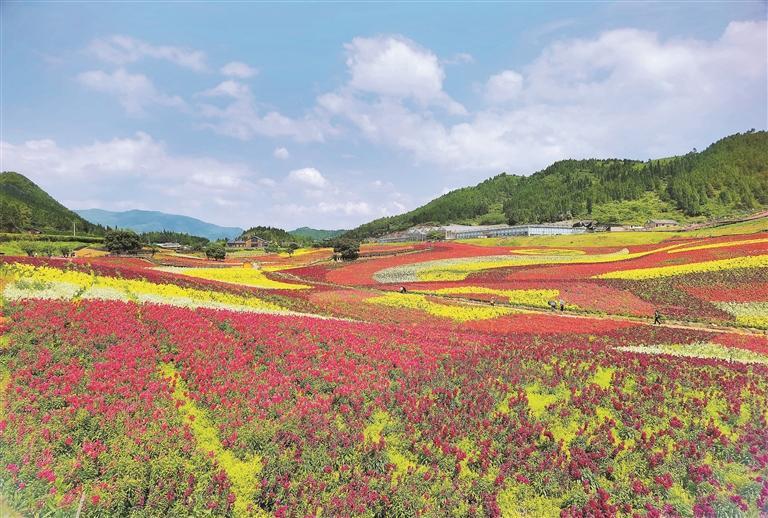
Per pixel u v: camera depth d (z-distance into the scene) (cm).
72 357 1509
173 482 1034
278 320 2291
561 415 1521
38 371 1396
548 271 5806
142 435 1157
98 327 1748
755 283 4381
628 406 1584
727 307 3928
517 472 1243
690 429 1462
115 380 1382
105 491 1001
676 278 4800
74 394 1277
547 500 1165
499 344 2283
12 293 2055
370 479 1160
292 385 1539
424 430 1374
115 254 9225
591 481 1217
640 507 1145
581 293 4456
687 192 18688
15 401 1225
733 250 5844
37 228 13862
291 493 1084
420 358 1917
